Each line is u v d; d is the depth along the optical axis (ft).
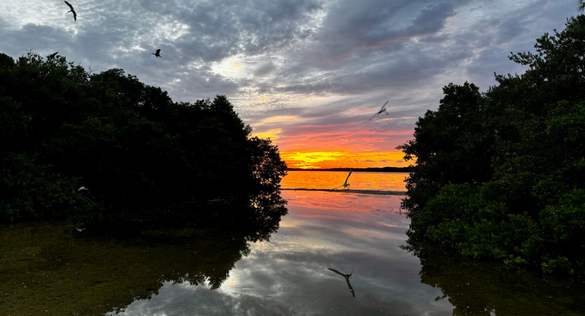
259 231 46.75
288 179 245.86
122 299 21.25
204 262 30.60
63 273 25.91
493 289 23.70
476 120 54.13
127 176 67.92
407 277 26.89
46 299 20.59
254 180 123.03
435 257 33.06
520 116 39.73
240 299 21.99
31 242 36.42
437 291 23.58
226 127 120.47
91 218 54.29
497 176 45.42
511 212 35.86
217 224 51.96
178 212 64.75
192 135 103.35
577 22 39.83
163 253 33.45
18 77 56.13
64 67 73.26
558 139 33.17
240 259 31.99
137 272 26.96
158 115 103.14
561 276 26.40
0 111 48.44
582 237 26.78
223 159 106.01
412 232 45.96
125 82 98.37
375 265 30.37
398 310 20.45
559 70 39.81
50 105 60.29
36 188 52.80
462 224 37.24
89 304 20.16
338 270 28.86
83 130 63.41
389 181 187.62
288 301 21.84
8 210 46.98
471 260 31.73
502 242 31.53
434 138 59.06
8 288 22.25
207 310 20.07
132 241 38.37
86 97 74.38
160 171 75.15
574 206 26.76
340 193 111.96
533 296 22.20
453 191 44.91
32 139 60.39
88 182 70.74
